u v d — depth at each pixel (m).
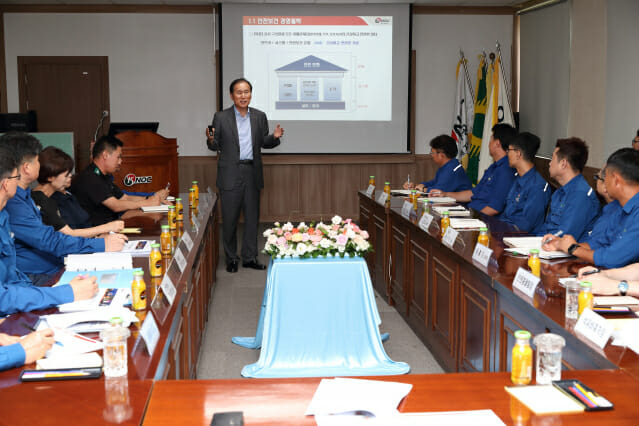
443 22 8.82
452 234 3.55
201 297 3.99
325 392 1.73
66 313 2.24
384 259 5.19
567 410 1.60
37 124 8.51
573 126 7.47
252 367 3.50
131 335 2.12
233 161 6.05
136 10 8.51
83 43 8.50
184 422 1.56
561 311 2.33
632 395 1.71
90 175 4.48
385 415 1.59
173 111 8.70
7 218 2.58
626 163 2.87
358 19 8.60
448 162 6.04
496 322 2.84
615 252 2.83
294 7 8.52
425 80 8.91
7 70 8.44
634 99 6.83
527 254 3.22
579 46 7.29
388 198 5.16
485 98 8.54
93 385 1.73
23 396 1.66
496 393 1.73
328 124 8.75
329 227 3.81
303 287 3.61
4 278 2.51
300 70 8.63
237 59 8.54
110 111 8.63
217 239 6.30
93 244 3.21
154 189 5.68
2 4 8.32
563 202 3.76
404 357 3.97
